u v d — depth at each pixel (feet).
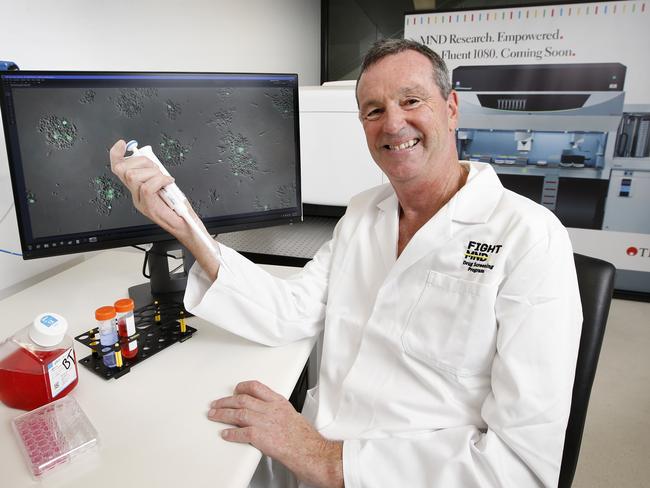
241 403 2.41
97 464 2.05
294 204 3.82
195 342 3.08
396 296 2.91
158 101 3.21
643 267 8.89
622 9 7.89
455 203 2.82
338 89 4.91
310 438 2.47
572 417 2.63
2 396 2.37
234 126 3.46
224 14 7.88
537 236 2.51
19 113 2.85
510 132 9.02
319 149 5.10
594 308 2.65
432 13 8.93
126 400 2.48
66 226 3.11
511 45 8.62
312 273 3.45
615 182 8.67
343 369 3.08
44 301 3.64
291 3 10.60
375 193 3.48
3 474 1.98
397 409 2.69
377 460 2.43
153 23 5.89
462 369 2.63
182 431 2.27
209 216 3.51
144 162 2.71
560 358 2.35
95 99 3.03
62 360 2.43
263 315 2.99
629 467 5.10
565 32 8.29
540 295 2.40
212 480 1.98
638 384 6.47
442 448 2.39
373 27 12.67
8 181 3.91
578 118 8.57
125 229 3.28
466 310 2.61
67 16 4.42
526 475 2.35
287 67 10.80
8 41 3.84
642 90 8.15
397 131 2.73
